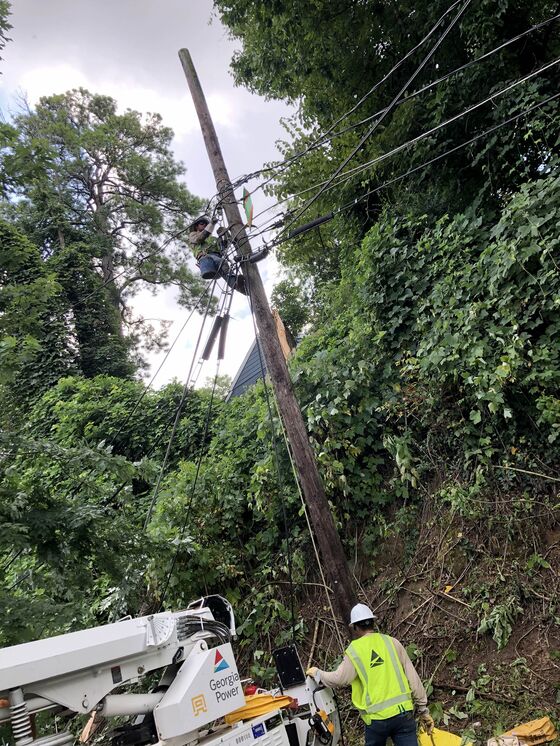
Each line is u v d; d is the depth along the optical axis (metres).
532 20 8.41
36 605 4.89
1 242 6.58
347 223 11.71
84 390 14.52
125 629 3.73
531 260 6.45
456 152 8.73
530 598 5.59
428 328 7.67
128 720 4.76
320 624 6.86
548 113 7.44
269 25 11.17
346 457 7.59
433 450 7.17
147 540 6.07
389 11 9.73
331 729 4.34
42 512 5.41
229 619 4.63
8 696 3.04
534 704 4.87
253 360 16.12
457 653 5.68
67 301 19.06
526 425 6.48
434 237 8.12
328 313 11.55
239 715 4.07
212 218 7.41
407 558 6.79
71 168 27.12
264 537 7.60
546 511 6.01
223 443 9.45
